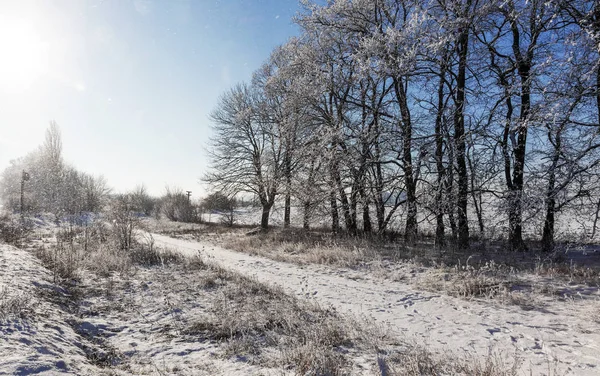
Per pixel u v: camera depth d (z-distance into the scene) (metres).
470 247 13.91
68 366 3.28
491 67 13.51
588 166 8.41
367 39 13.58
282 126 20.33
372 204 15.96
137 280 8.05
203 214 40.91
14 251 9.20
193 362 4.12
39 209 31.92
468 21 11.89
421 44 12.12
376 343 4.80
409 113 14.82
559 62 8.32
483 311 6.64
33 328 4.04
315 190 16.42
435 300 7.49
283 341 4.84
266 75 23.50
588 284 7.93
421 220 13.47
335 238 16.36
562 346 4.81
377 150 14.70
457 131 13.17
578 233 8.80
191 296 6.96
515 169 12.87
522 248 12.80
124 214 12.59
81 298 6.40
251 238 19.05
